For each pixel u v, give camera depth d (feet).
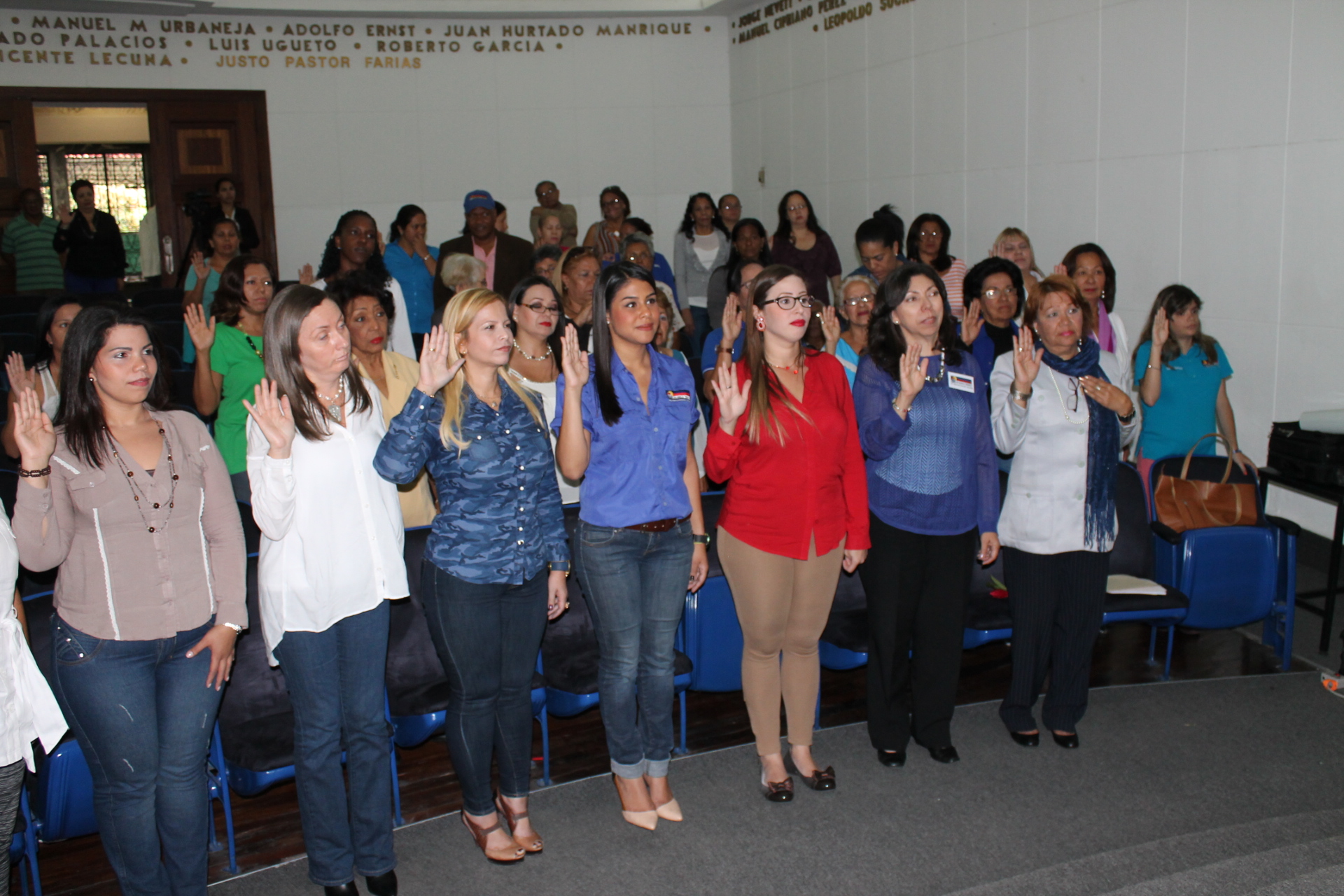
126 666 6.90
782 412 8.52
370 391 8.03
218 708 7.41
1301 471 12.47
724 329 11.63
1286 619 11.91
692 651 10.14
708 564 10.10
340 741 7.63
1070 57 19.38
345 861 7.74
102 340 6.79
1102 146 18.81
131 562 6.90
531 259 19.58
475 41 31.24
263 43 30.07
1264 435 16.24
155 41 29.27
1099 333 13.82
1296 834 8.10
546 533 8.20
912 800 9.14
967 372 9.38
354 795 7.80
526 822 8.51
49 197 35.96
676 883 8.00
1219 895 6.28
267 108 30.35
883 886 7.91
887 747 9.75
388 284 14.62
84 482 6.78
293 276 31.12
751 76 31.19
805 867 8.19
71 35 28.58
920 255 16.69
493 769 10.06
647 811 8.75
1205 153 16.75
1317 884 5.79
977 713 10.91
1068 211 19.79
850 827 8.74
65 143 35.83
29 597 8.25
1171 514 12.26
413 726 8.71
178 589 7.06
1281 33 15.29
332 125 30.78
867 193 26.45
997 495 9.67
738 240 20.83
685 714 10.48
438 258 20.70
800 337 8.59
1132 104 18.08
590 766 10.02
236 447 11.34
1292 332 15.57
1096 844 8.41
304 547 7.32
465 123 31.50
